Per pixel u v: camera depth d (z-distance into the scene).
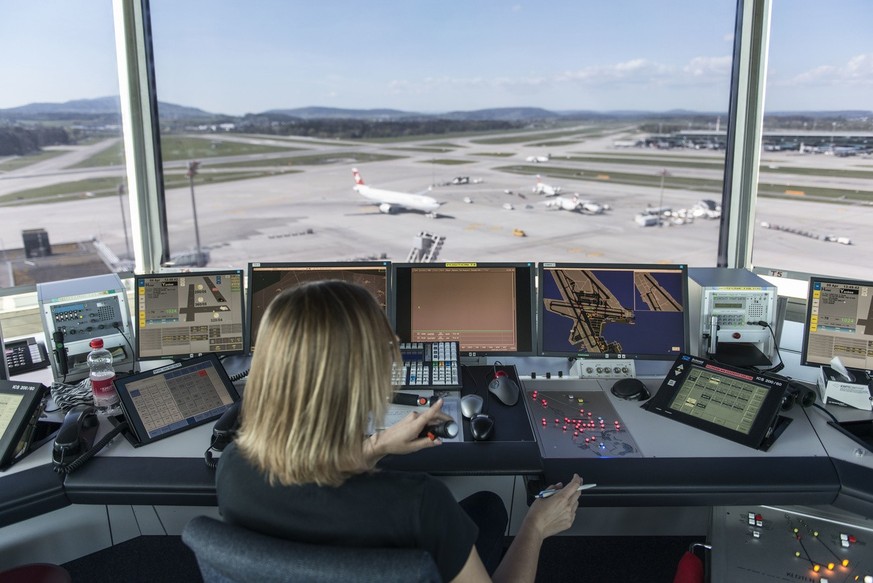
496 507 1.50
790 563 1.55
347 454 0.80
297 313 0.81
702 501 1.48
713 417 1.72
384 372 0.85
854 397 1.82
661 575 2.05
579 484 1.39
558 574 2.05
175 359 2.10
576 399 1.90
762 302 2.08
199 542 0.79
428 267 2.08
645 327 2.05
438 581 0.74
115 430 1.67
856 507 1.46
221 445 1.58
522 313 2.08
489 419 1.64
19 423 1.58
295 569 0.74
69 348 2.02
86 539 2.11
